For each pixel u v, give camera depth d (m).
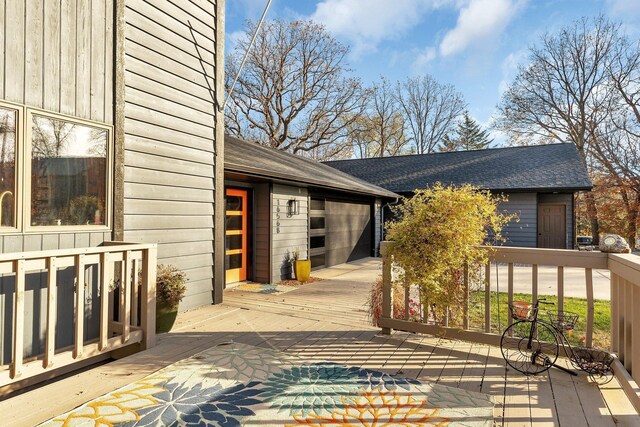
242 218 7.35
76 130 3.57
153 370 2.98
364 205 12.63
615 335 2.97
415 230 3.48
